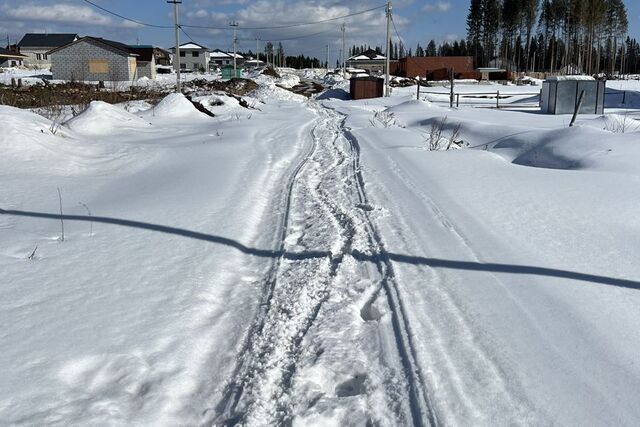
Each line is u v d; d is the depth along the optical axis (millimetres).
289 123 21844
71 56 58500
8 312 4246
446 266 5406
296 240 6539
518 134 15438
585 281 4969
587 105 29266
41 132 12523
